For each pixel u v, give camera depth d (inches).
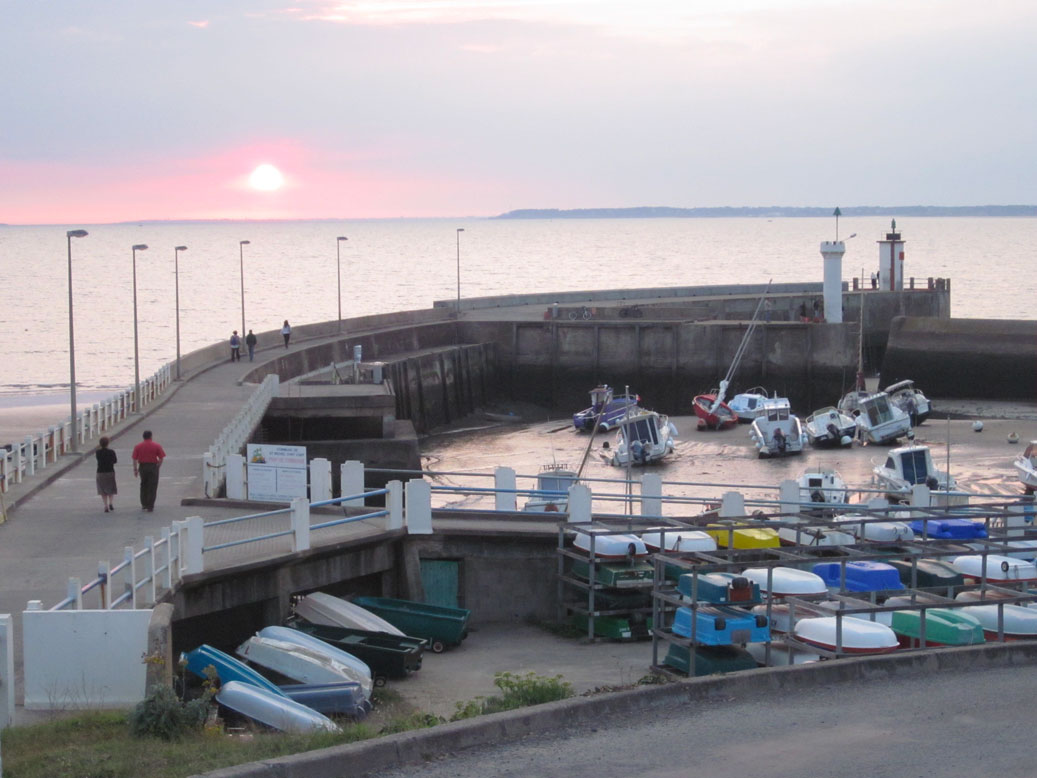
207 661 673.0
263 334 2778.1
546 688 568.1
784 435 2338.8
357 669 735.1
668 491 1977.1
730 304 3902.6
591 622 904.9
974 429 2583.7
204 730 522.9
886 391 2667.3
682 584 735.1
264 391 1803.6
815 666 556.4
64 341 4972.9
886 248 4055.1
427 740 454.0
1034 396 3078.2
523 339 3348.9
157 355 4517.7
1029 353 3078.2
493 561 985.5
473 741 465.7
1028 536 904.3
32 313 6274.6
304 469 1120.8
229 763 447.2
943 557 887.1
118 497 1118.4
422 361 2933.1
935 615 685.3
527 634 935.7
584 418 2726.4
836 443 2439.7
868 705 520.1
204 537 938.7
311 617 861.2
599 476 2176.4
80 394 3469.5
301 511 880.3
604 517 997.2
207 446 1438.2
